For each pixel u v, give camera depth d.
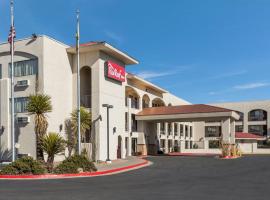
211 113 48.88
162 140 62.97
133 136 51.34
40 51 35.34
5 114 36.38
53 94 36.09
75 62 39.28
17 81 36.31
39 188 16.52
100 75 38.22
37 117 31.11
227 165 31.73
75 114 35.94
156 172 25.30
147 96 57.62
